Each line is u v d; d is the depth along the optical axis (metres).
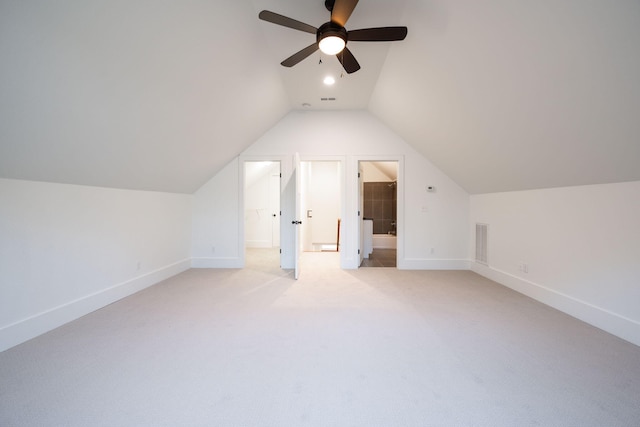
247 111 3.47
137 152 2.64
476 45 2.02
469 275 4.05
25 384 1.54
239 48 2.46
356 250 4.48
